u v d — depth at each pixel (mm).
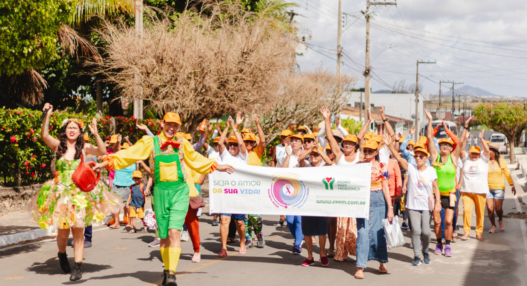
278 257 7820
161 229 5715
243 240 8117
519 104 40938
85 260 7473
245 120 16531
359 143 8047
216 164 6051
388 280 6477
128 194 10156
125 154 5680
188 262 7395
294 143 8680
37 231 9266
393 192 8547
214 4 16297
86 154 6457
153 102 13672
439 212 8133
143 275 6535
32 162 11977
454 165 8602
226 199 7352
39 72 18828
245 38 14391
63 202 5988
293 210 7051
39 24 8508
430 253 8344
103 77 19453
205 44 13875
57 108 21391
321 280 6414
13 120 11242
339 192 6793
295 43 15789
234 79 14000
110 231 10219
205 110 14141
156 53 13320
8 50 8258
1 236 8555
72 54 16953
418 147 7371
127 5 15391
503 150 51500
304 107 24797
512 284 6359
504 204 15539
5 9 8055
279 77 15469
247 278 6457
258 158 8898
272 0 21828
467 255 8164
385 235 6895
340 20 29719
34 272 6672
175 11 19016
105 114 22156
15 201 11555
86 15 15867
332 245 7930
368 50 30016
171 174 5723
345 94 30344
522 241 9383
